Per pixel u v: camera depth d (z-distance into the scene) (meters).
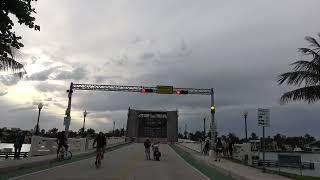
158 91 38.84
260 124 17.11
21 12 10.41
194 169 18.92
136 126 89.69
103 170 16.47
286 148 84.25
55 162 19.86
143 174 15.47
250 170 17.27
